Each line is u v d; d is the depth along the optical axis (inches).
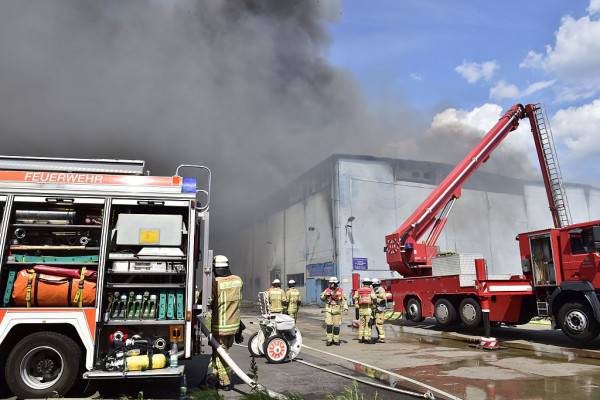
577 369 260.2
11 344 194.4
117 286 199.9
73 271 198.4
